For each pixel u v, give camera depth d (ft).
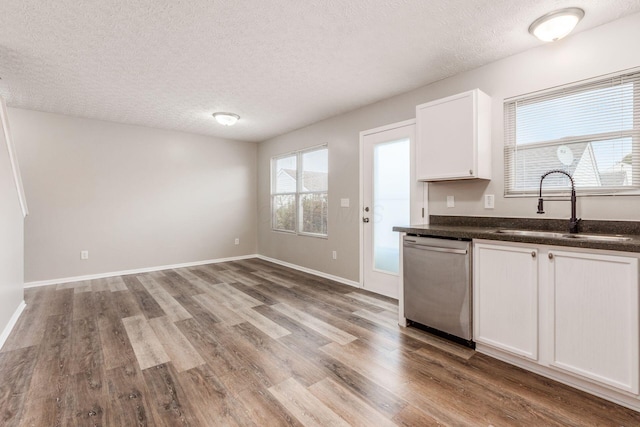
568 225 7.35
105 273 14.69
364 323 9.04
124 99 11.73
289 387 5.91
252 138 18.67
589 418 5.03
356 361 6.87
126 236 15.28
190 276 14.82
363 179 12.66
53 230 13.43
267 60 8.70
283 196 17.75
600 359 5.39
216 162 18.24
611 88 6.90
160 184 16.26
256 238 20.13
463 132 8.25
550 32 6.75
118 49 8.02
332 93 11.18
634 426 4.85
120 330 8.52
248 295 11.76
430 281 8.02
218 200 18.35
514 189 8.36
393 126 11.41
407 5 6.33
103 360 6.90
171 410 5.26
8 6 6.21
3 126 8.45
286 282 13.73
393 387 5.90
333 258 14.15
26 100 11.74
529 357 6.26
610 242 5.20
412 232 8.45
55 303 10.80
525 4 6.30
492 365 6.66
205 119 14.48
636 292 5.02
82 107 12.64
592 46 7.07
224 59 8.62
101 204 14.58
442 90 9.95
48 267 13.32
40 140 13.12
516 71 8.26
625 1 6.11
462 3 6.27
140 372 6.43
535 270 6.15
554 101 7.69
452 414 5.13
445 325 7.72
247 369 6.55
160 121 14.80
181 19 6.76
